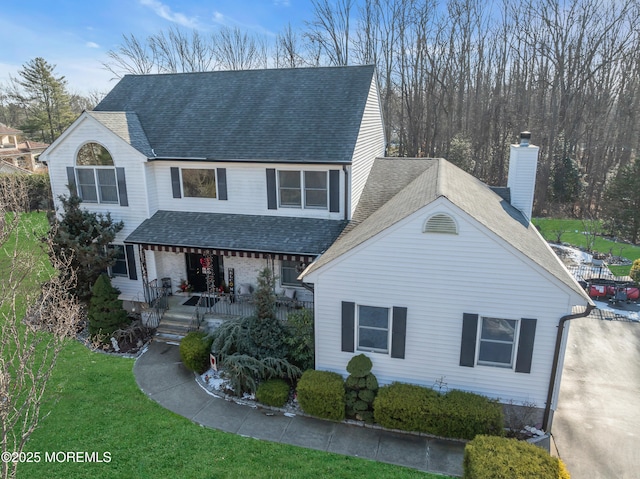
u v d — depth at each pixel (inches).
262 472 462.3
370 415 551.8
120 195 831.1
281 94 895.7
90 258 775.1
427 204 506.9
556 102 1836.9
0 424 432.1
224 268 866.1
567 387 630.5
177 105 933.8
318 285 576.1
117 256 857.5
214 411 576.7
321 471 466.6
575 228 1551.4
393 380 587.5
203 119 880.9
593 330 806.5
